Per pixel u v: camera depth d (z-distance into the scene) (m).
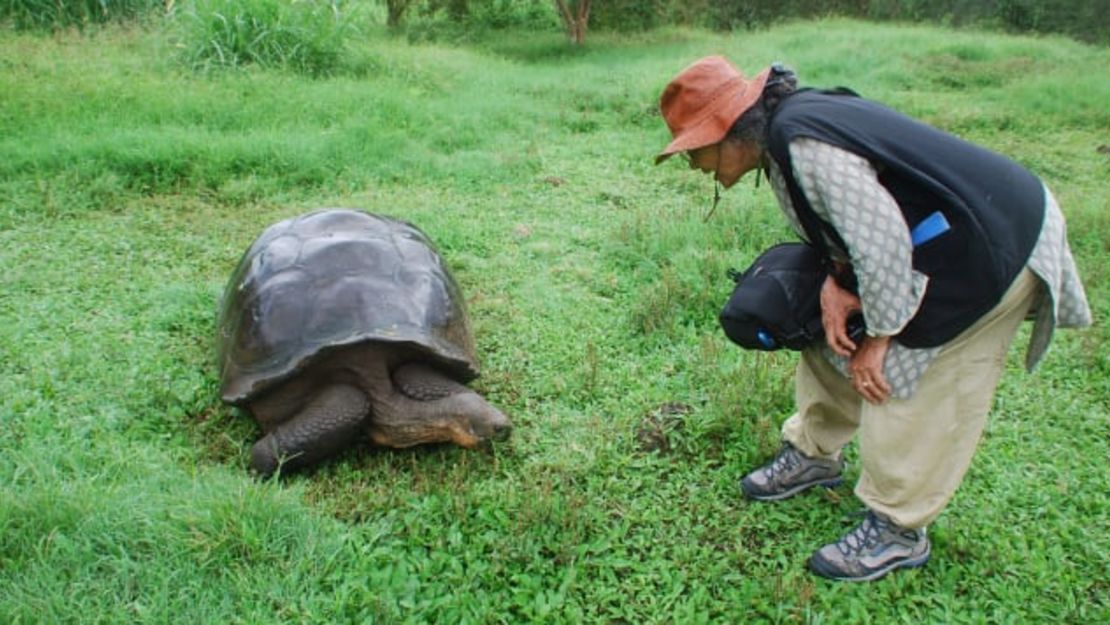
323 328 2.84
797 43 12.16
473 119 7.36
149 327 3.78
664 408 3.28
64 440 2.93
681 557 2.55
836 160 1.88
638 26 15.16
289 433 2.80
